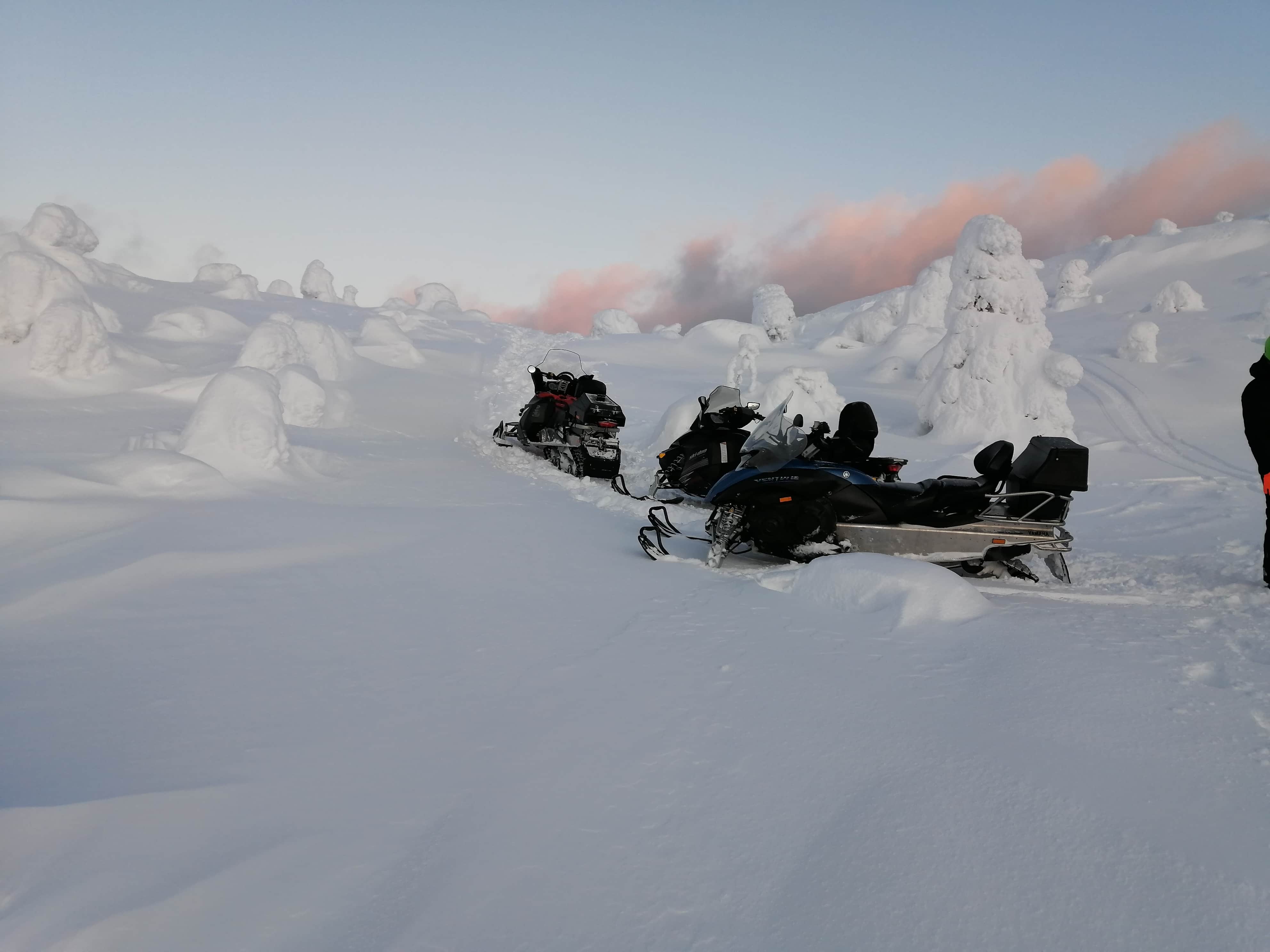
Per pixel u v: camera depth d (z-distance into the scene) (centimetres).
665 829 228
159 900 191
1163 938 177
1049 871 201
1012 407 1586
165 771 258
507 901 197
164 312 2280
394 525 642
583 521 725
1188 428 1641
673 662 361
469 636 399
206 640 383
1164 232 8312
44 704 307
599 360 3162
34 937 176
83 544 519
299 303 3750
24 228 2478
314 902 194
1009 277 1620
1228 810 225
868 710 302
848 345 3903
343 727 295
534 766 265
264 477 771
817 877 204
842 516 559
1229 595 469
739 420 865
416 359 2256
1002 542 523
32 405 1084
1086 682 320
